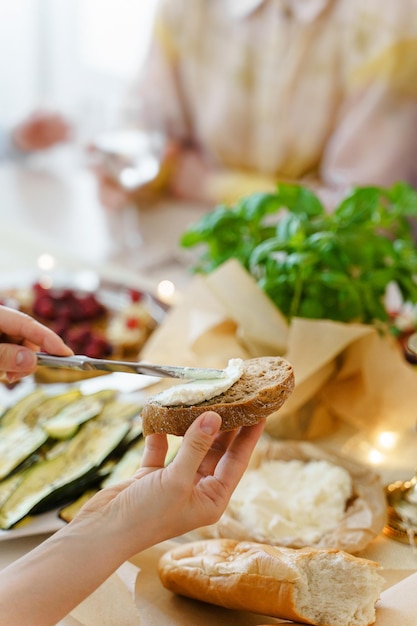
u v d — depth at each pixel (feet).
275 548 2.27
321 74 6.20
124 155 5.36
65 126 7.64
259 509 2.55
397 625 2.15
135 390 3.24
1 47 9.44
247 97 6.53
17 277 4.30
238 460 2.20
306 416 3.05
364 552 2.52
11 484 2.67
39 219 5.39
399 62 5.63
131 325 3.80
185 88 6.87
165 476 2.03
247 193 6.12
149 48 6.98
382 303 3.26
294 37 6.18
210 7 6.55
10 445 2.82
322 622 2.15
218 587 2.22
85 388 3.23
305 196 3.33
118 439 2.84
